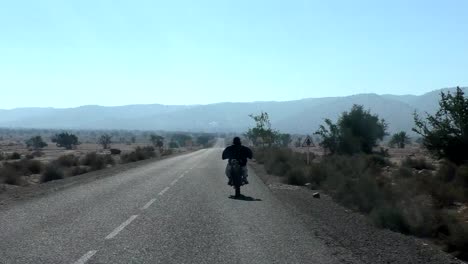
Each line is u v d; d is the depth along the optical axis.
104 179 26.20
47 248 9.47
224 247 9.62
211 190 20.36
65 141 129.38
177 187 21.59
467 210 15.04
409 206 14.23
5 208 15.13
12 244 9.83
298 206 16.28
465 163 23.80
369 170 26.59
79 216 13.41
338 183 21.36
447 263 9.35
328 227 12.34
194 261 8.53
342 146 46.62
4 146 138.62
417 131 26.78
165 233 11.00
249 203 16.31
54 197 17.98
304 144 33.06
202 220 12.78
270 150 49.25
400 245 10.69
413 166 35.03
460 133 25.23
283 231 11.37
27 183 27.72
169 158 54.62
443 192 17.20
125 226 11.86
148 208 14.96
